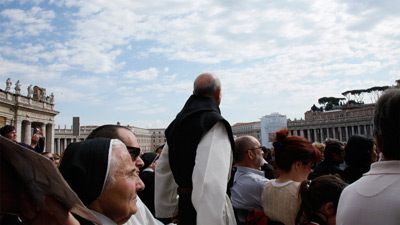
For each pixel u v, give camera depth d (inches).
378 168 79.7
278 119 2511.1
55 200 57.2
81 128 3550.7
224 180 113.3
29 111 1849.2
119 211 74.3
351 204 79.9
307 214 121.2
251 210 146.6
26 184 55.8
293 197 127.8
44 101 2044.8
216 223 106.6
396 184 73.5
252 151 167.0
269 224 136.6
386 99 79.4
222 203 109.4
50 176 50.1
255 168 170.6
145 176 239.5
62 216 57.7
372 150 201.0
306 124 3971.5
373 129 84.6
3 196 54.2
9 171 55.1
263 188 151.0
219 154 117.7
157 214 153.4
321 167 234.2
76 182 68.4
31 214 58.3
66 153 74.8
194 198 113.0
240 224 153.4
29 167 51.1
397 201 70.4
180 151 132.3
